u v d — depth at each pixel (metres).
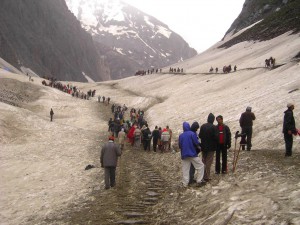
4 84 60.44
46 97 57.38
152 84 76.00
